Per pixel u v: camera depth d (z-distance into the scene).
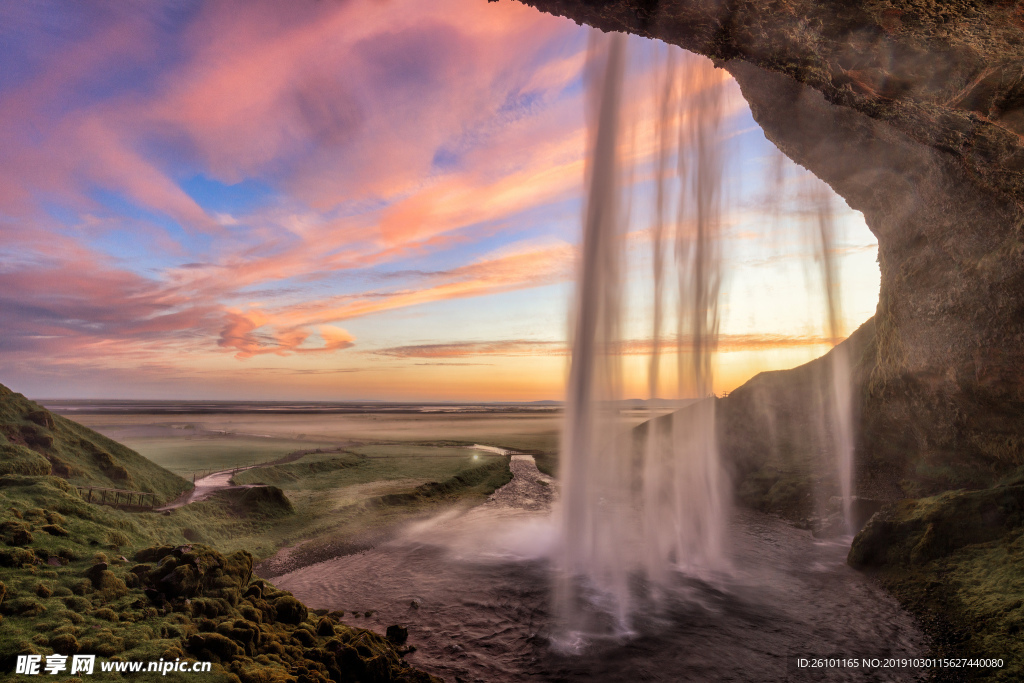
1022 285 17.30
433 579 16.77
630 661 11.31
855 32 7.30
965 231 19.22
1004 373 18.42
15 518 11.21
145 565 10.88
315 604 14.73
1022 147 9.16
